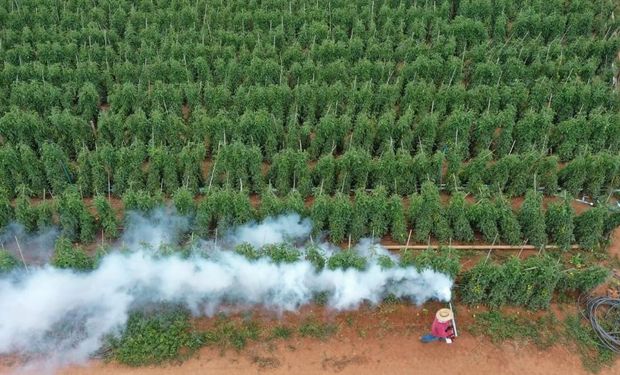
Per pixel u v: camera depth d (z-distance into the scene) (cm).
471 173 2573
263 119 2683
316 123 2906
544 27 3384
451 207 2397
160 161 2514
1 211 2306
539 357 2100
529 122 2723
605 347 2134
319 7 3522
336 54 3175
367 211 2378
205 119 2694
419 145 2673
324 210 2358
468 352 2103
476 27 3288
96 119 2898
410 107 2797
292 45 3241
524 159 2553
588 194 2656
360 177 2561
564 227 2367
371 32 3328
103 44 3269
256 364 2047
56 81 2991
